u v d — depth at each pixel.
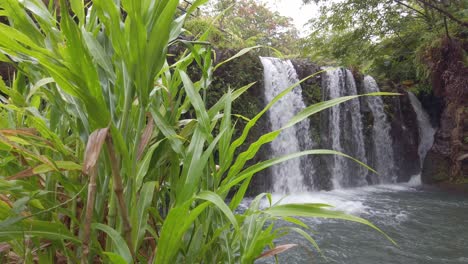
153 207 0.88
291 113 8.80
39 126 0.79
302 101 9.06
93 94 0.66
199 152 0.80
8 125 0.96
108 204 0.83
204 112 0.88
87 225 0.66
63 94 0.78
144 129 0.85
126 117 0.73
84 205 0.76
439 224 5.22
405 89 10.80
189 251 0.81
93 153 0.58
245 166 7.84
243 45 8.46
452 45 7.66
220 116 1.05
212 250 0.94
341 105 9.68
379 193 8.23
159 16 0.72
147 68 0.72
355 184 9.66
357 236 4.63
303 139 8.96
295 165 8.70
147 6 0.75
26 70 0.90
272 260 3.72
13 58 0.79
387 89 10.59
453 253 4.03
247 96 7.99
